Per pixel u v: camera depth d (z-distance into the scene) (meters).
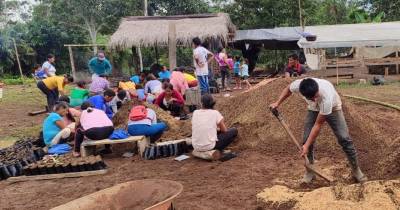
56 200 6.58
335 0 36.06
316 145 7.82
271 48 28.98
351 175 6.41
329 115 5.99
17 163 7.99
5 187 7.39
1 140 11.23
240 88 21.28
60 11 37.03
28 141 9.80
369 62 21.89
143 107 9.20
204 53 14.16
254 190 6.32
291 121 8.38
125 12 36.00
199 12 34.56
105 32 38.84
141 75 15.16
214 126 7.98
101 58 14.52
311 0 31.88
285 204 5.66
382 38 20.22
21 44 35.03
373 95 15.55
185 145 8.67
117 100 11.31
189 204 5.94
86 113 8.77
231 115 9.41
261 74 28.84
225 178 6.96
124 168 8.00
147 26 22.33
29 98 20.77
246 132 8.73
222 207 5.79
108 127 8.74
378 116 10.43
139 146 8.63
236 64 21.64
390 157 6.40
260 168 7.30
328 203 5.32
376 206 5.10
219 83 21.12
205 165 7.75
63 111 9.53
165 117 10.30
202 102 8.18
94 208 4.87
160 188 5.05
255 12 32.03
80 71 35.31
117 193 5.06
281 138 8.25
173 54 15.66
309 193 5.71
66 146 9.09
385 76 22.17
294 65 12.40
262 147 8.30
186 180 7.02
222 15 22.89
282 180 6.65
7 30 34.91
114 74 28.98
